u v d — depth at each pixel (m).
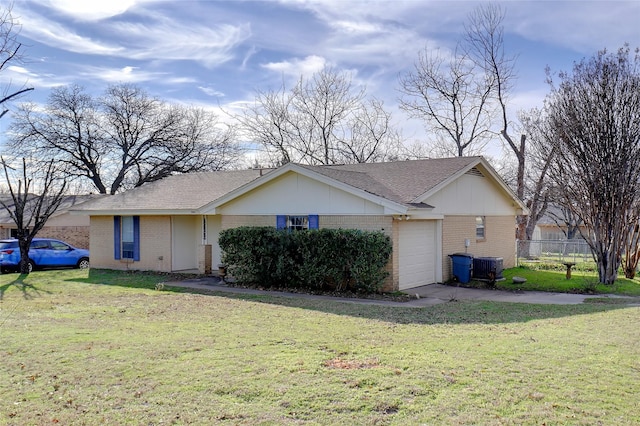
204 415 5.07
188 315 10.68
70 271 20.81
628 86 15.37
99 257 22.22
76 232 29.42
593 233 16.48
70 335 8.53
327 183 15.06
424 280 15.80
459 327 9.28
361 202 14.59
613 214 15.86
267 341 8.06
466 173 17.69
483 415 5.04
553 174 17.00
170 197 20.88
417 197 14.64
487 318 10.29
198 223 20.69
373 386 5.84
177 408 5.25
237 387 5.82
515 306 11.99
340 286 14.41
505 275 17.81
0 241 21.56
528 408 5.22
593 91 15.73
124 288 15.68
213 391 5.71
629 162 15.60
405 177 16.88
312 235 14.49
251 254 15.69
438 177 16.19
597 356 7.11
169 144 42.53
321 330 8.98
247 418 5.00
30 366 6.69
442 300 13.13
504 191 20.00
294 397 5.52
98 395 5.63
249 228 15.80
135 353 7.29
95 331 8.90
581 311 11.21
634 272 17.94
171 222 19.92
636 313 10.88
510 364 6.70
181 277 18.30
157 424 4.88
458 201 17.22
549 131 18.47
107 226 21.97
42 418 5.02
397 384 5.90
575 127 15.88
